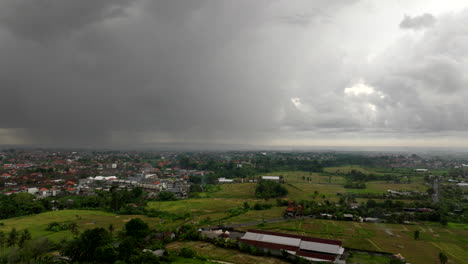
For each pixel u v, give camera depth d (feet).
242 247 369.71
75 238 357.20
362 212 580.71
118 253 312.71
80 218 533.96
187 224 467.52
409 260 348.59
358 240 419.74
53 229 444.14
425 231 476.13
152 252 332.80
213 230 458.09
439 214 545.85
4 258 299.58
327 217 555.28
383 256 364.99
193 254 338.13
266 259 341.21
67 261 313.32
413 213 583.58
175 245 388.37
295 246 361.92
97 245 321.11
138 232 391.86
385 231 470.80
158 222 512.22
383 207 637.30
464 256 364.99
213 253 357.00
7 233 407.03
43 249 320.91
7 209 551.18
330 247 365.81
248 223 513.45
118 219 536.01
